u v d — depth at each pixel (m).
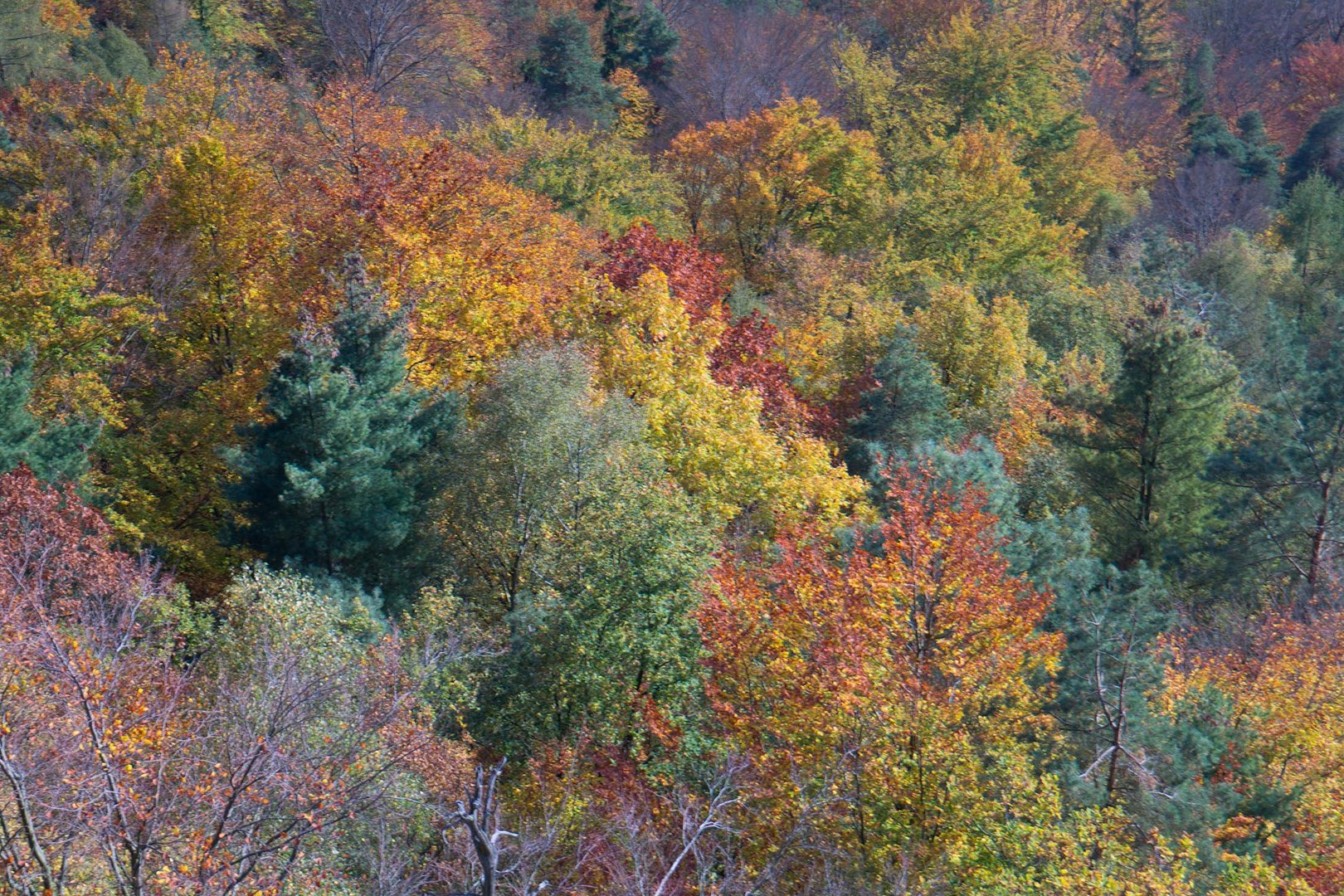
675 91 157.38
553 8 155.25
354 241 61.66
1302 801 41.88
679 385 63.19
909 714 35.28
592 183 109.50
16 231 65.56
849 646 36.56
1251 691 47.88
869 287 109.31
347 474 48.25
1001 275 123.88
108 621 33.53
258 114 83.44
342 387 48.84
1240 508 72.06
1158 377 70.56
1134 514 72.31
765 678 38.91
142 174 75.00
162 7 111.50
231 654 37.31
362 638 41.25
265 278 64.19
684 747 38.06
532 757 39.81
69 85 83.81
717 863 35.22
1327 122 183.38
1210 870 35.62
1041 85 163.38
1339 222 153.25
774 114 119.38
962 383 95.06
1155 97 194.88
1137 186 171.75
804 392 89.81
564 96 141.50
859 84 154.50
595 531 43.72
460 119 117.06
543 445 48.09
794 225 121.38
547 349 54.03
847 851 34.78
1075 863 33.38
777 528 54.44
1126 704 41.25
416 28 117.69
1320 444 70.88
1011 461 81.44
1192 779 39.69
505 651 40.12
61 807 23.12
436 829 32.78
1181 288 119.88
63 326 57.50
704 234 117.94
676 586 42.00
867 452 77.88
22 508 38.28
